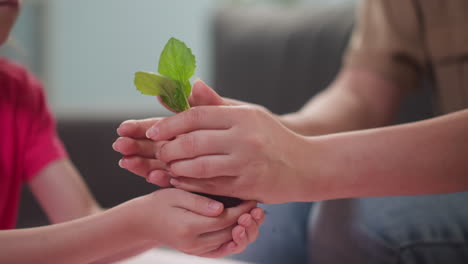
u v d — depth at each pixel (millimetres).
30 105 1251
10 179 1213
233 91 2410
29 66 4047
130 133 1002
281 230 1307
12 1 1035
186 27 4277
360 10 1626
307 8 2414
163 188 1021
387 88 1491
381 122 1500
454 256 1057
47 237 984
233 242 995
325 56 2195
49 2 4148
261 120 976
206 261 1150
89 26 4289
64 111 2170
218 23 2541
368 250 1106
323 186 1004
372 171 1008
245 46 2400
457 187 1024
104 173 2117
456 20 1356
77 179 1270
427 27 1389
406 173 1011
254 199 996
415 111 1950
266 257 1302
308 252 1261
